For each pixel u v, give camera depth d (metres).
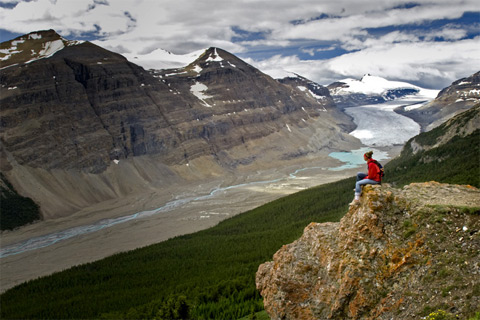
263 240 100.44
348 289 25.03
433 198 25.91
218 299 56.25
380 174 27.53
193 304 55.03
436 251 23.50
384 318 23.02
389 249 24.88
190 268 85.94
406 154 182.25
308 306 27.56
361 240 26.06
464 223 23.56
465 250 22.56
